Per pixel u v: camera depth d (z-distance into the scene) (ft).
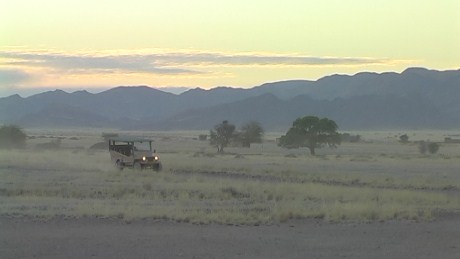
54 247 55.98
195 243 59.11
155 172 151.53
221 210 83.87
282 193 108.37
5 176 132.77
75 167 164.35
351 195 106.42
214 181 131.44
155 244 58.18
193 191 109.29
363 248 57.93
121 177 135.95
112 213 76.89
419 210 88.28
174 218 74.43
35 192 103.19
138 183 122.52
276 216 76.89
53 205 85.15
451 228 71.87
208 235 63.98
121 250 54.95
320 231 68.33
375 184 137.49
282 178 149.07
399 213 82.89
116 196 100.73
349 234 66.44
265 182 133.49
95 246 56.75
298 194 107.65
